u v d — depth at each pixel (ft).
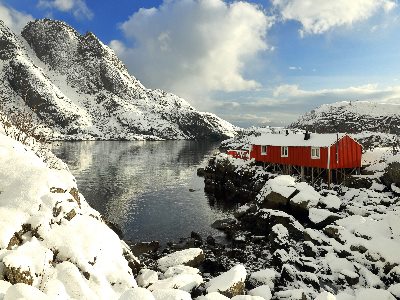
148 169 245.04
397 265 55.36
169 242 96.48
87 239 40.27
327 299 40.16
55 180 44.45
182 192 169.58
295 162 143.23
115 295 36.60
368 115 558.56
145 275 48.08
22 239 35.58
